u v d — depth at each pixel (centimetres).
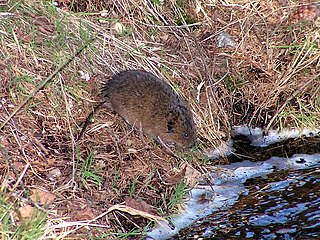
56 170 784
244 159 939
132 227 762
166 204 808
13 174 750
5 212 677
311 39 1053
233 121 995
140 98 868
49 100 859
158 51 1008
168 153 884
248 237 769
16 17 926
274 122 993
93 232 725
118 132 877
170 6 1082
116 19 1016
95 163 818
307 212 812
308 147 965
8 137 794
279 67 1034
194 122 905
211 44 1050
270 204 832
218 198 846
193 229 783
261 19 1087
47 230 671
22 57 883
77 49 932
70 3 1016
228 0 1109
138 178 827
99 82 919
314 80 1016
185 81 983
